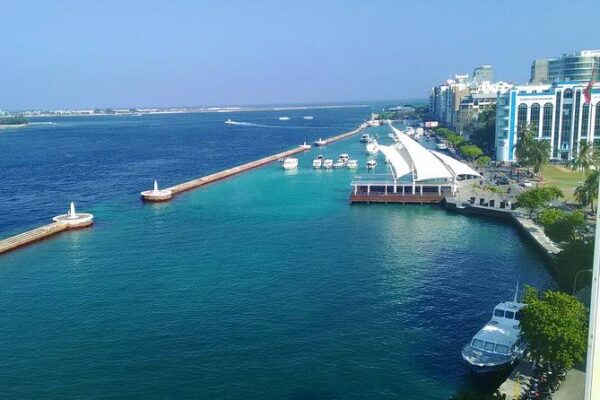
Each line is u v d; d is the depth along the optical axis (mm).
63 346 70562
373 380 61438
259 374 62875
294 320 76688
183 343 70562
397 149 178875
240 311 80125
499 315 69438
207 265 102000
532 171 197875
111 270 100500
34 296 88188
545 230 103250
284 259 104812
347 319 76875
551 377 55156
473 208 143875
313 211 151250
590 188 123188
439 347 68562
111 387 61000
